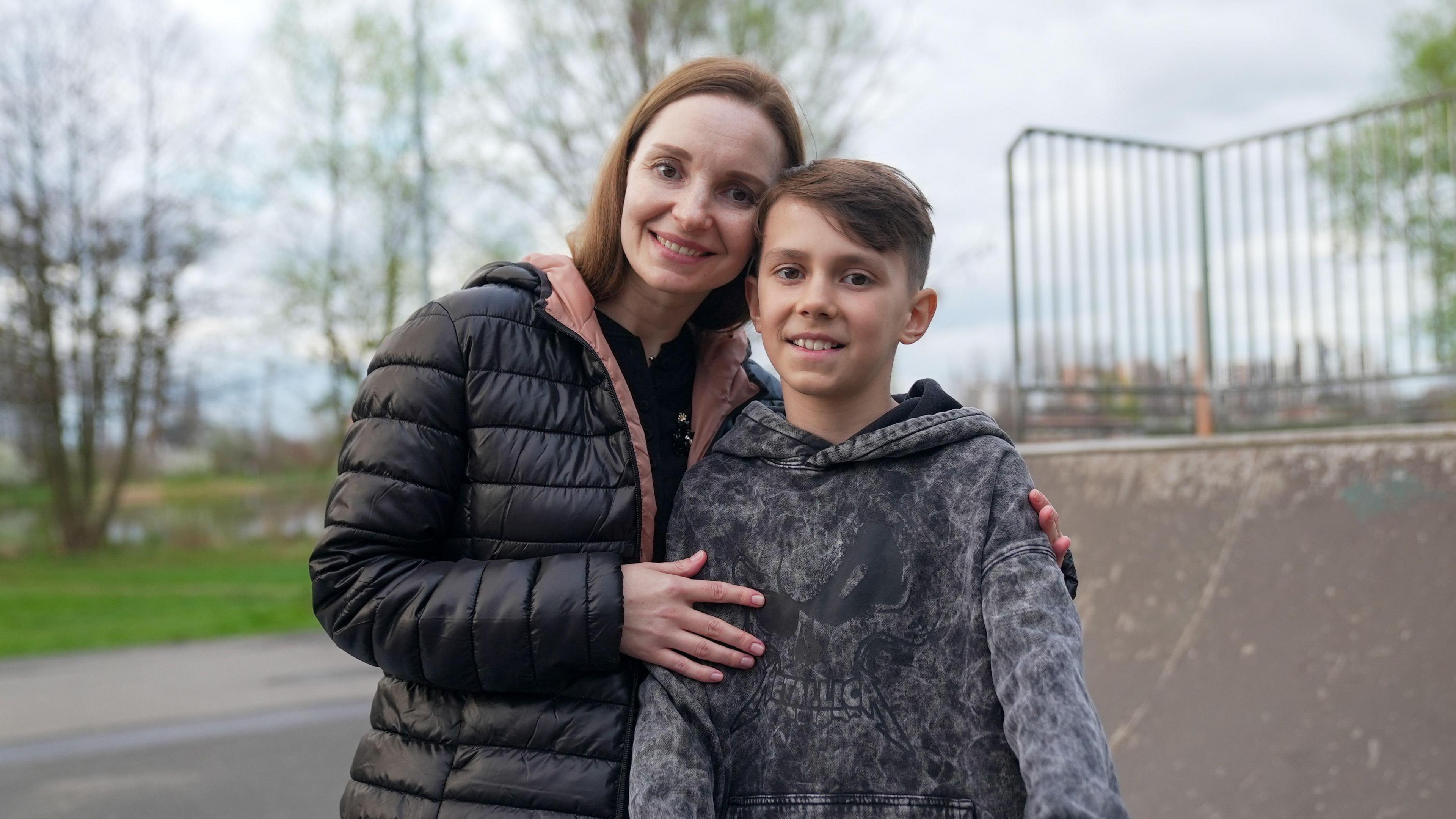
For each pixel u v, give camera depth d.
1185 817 2.84
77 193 19.30
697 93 1.39
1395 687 2.55
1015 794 1.08
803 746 1.13
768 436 1.28
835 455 1.22
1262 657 2.80
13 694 6.99
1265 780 2.72
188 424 21.19
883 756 1.11
